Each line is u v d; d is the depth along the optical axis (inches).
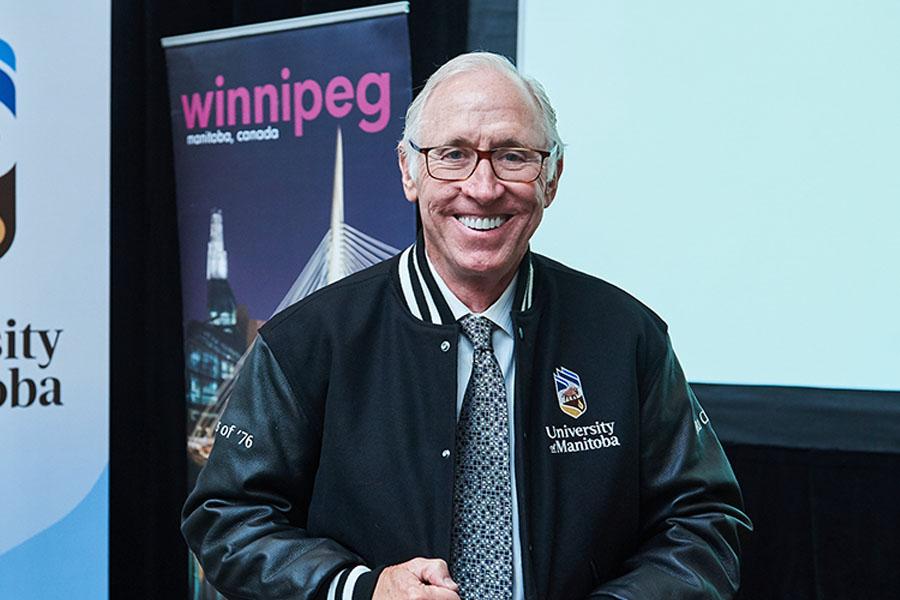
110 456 140.4
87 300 114.0
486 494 54.4
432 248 56.7
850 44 92.3
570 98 103.7
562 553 54.1
